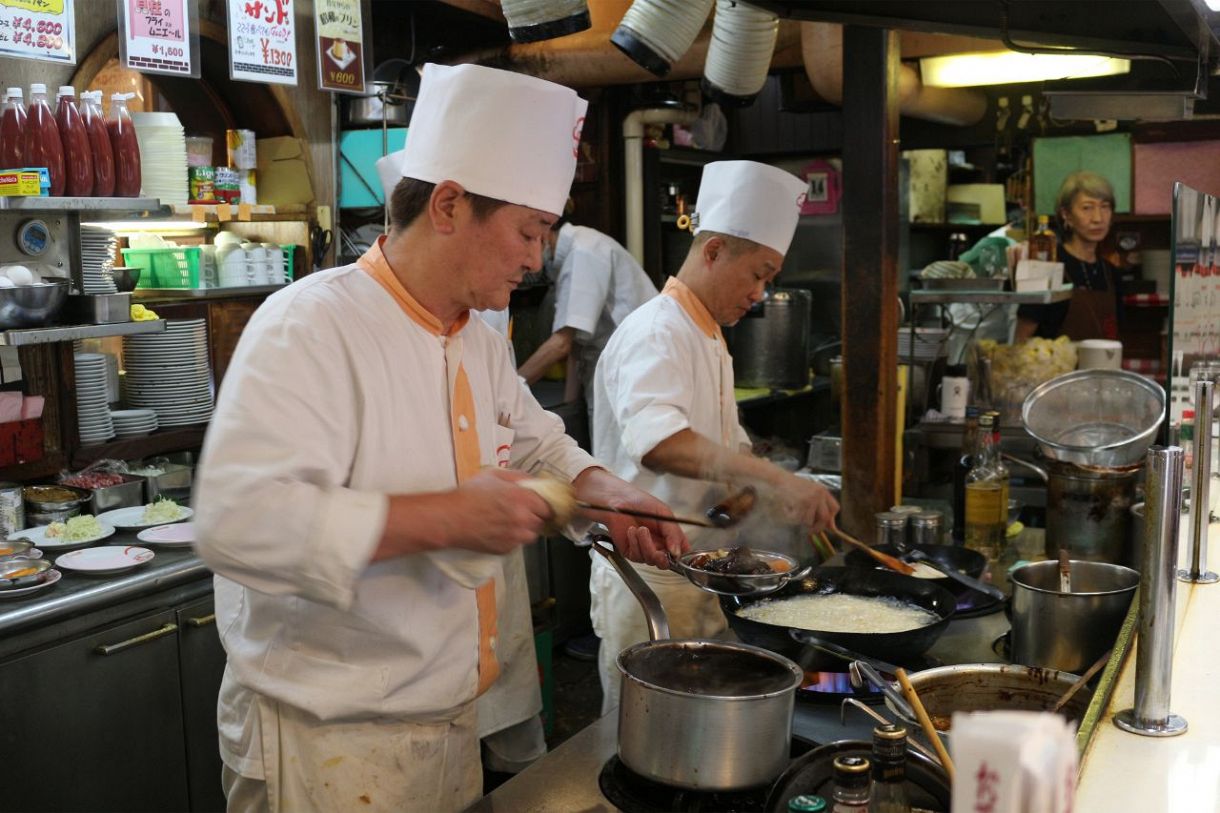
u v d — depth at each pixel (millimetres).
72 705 2621
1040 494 3689
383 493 1525
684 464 2318
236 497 1434
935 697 1694
